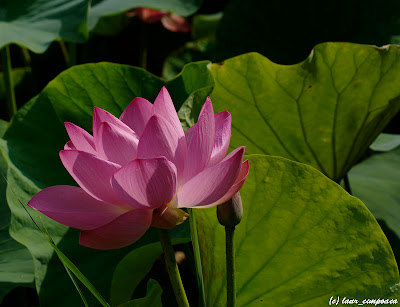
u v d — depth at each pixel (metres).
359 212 1.43
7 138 1.64
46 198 1.32
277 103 1.67
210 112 1.32
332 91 1.65
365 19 2.22
